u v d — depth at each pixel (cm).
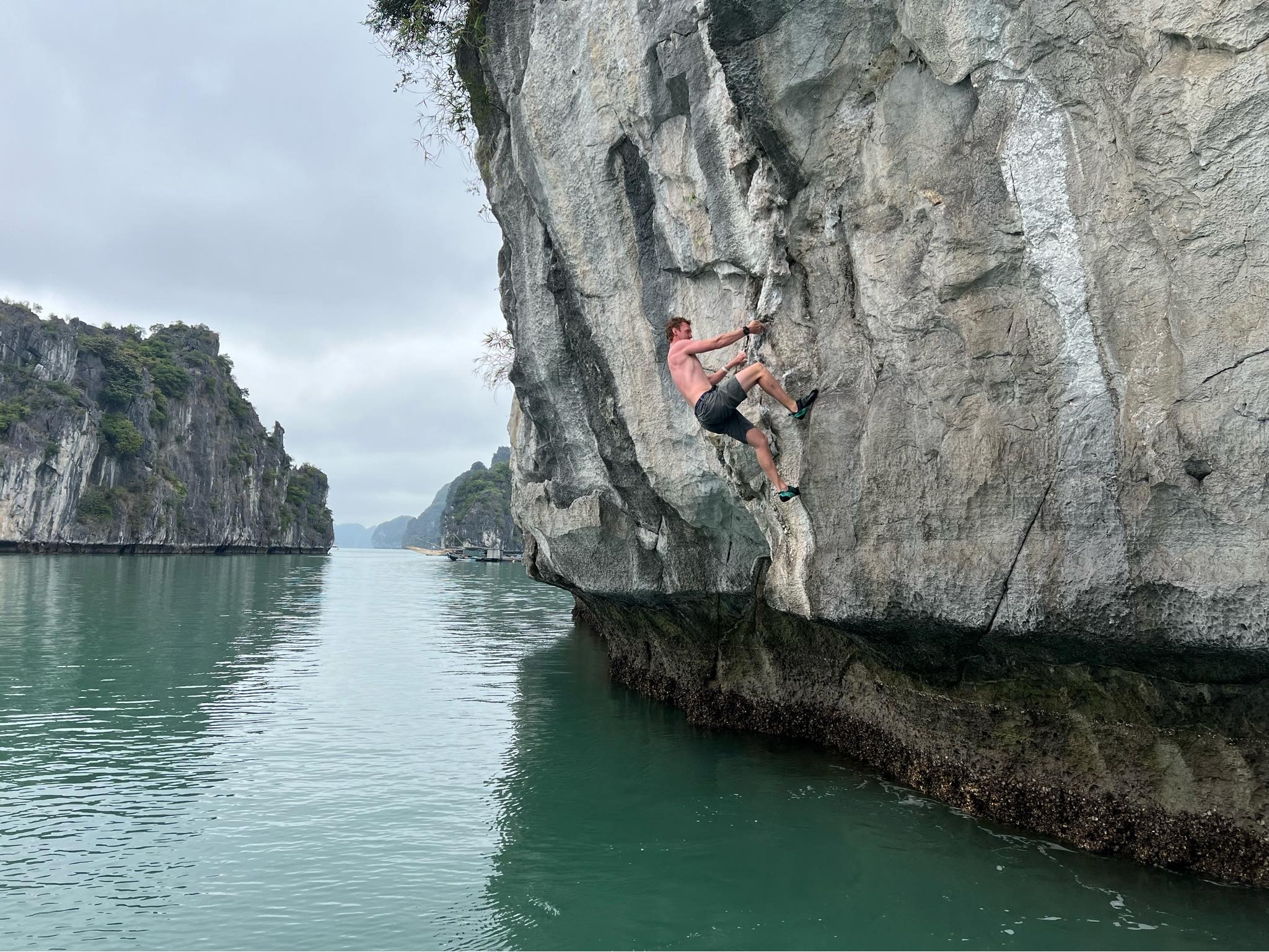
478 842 660
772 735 955
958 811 683
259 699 1205
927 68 571
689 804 738
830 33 609
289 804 751
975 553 559
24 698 1177
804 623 903
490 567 8212
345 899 561
